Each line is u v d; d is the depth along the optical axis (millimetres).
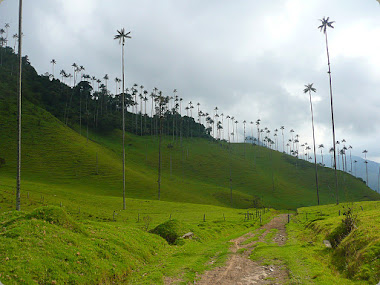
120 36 69875
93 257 14578
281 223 44844
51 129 125250
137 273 15391
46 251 13297
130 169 118562
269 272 14891
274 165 190875
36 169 92250
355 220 21734
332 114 71500
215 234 30922
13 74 167750
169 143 195250
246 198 120312
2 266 11250
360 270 13148
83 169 100562
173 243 24359
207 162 172625
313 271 14305
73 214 42219
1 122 116812
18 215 17391
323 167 191375
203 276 14820
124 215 47125
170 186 113250
